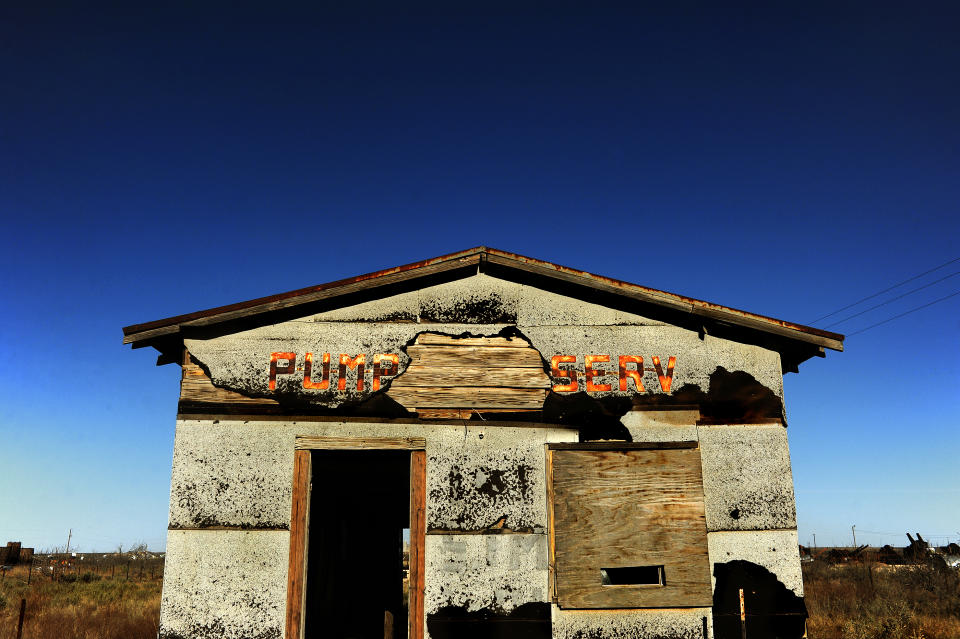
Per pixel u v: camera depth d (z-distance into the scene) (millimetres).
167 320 7145
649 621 6801
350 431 7145
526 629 6715
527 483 7133
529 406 7363
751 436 7391
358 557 13836
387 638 8906
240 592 6602
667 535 7035
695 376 7559
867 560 32031
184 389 7113
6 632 14617
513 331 7598
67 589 25016
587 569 6895
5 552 36531
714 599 6879
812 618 15547
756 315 7559
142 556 53062
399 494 12859
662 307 7688
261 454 6984
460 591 6777
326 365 7328
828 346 7500
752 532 7102
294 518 6828
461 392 7355
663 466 7250
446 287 7688
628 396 7461
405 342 7469
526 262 7664
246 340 7332
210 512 6785
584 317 7688
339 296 7488
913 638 13352
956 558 27328
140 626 15227
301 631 6559
